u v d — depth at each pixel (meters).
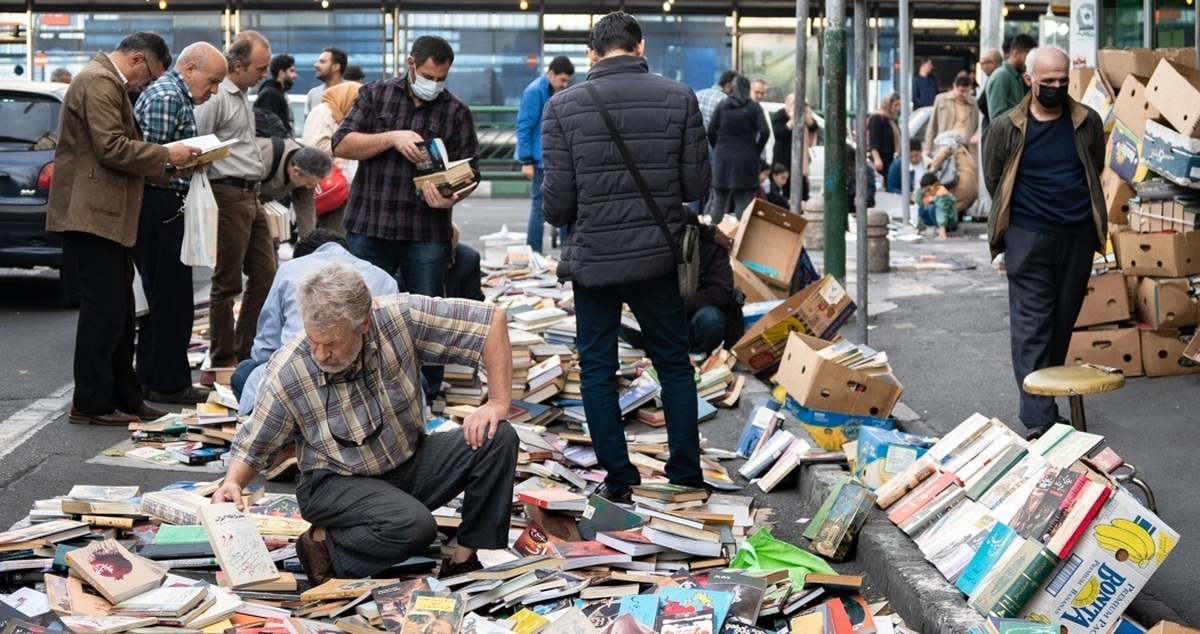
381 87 7.67
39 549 5.00
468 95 23.00
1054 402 6.72
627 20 5.95
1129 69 9.14
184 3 22.20
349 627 4.30
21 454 6.88
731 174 15.55
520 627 4.37
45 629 4.10
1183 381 7.93
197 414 7.15
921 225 18.08
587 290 5.93
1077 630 4.41
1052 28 17.28
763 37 22.50
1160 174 7.99
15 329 10.62
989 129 6.79
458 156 7.77
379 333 4.74
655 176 5.82
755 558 5.13
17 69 22.22
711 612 4.44
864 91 7.97
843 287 8.98
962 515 5.14
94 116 7.03
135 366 8.73
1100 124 6.73
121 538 5.33
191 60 7.71
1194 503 5.72
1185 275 8.00
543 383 7.55
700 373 8.45
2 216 11.04
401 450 4.86
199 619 4.35
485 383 7.86
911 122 21.09
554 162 5.86
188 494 5.61
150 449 6.98
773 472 6.55
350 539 4.79
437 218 7.74
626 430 7.59
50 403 8.05
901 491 5.53
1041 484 4.70
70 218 7.17
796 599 4.77
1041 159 6.68
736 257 9.97
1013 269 6.76
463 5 22.61
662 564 5.12
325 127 11.81
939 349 9.32
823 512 5.63
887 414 6.79
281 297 6.35
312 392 4.72
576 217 5.93
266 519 5.47
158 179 7.29
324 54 12.64
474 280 9.12
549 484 5.93
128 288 7.59
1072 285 6.76
